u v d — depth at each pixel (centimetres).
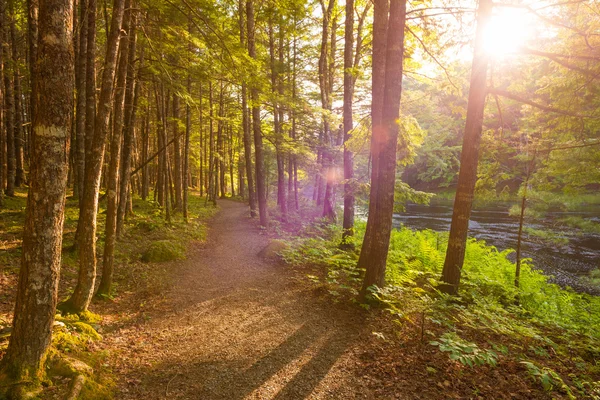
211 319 591
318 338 519
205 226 1617
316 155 1941
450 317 606
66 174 336
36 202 321
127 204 1465
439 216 2705
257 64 815
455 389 394
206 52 762
